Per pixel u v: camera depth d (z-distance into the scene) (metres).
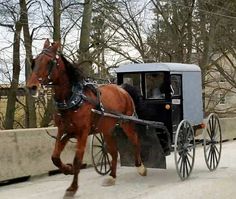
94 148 12.77
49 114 19.33
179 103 11.53
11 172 10.45
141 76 11.26
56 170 11.91
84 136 8.73
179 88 11.55
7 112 20.28
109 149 10.23
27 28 18.75
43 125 19.47
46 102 19.59
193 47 27.77
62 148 8.77
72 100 8.55
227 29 29.23
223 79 32.31
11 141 10.55
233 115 31.06
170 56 25.30
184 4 25.95
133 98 10.86
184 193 9.18
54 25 18.64
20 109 22.75
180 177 10.52
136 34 24.62
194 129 12.30
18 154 10.70
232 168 12.63
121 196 8.97
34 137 11.19
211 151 12.24
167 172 11.92
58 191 9.51
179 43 26.19
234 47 30.31
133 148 10.96
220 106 36.59
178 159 10.70
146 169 11.24
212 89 31.89
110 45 23.25
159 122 10.67
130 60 23.27
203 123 12.44
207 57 27.36
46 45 8.39
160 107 10.95
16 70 19.42
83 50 19.98
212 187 9.78
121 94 10.30
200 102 12.38
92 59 20.25
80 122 8.65
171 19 26.19
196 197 8.80
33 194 9.25
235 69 31.36
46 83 8.31
